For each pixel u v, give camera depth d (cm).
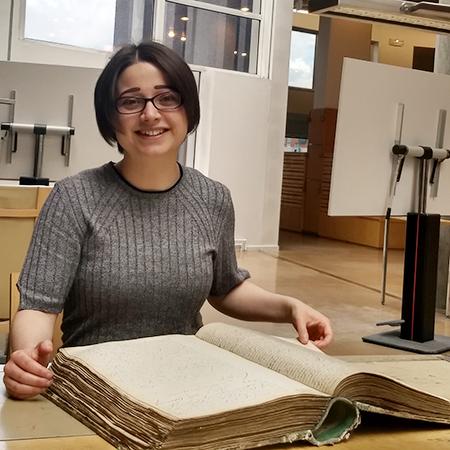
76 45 776
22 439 99
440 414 112
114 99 142
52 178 327
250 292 165
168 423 89
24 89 322
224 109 862
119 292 142
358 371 107
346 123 309
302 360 112
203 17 855
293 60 1488
